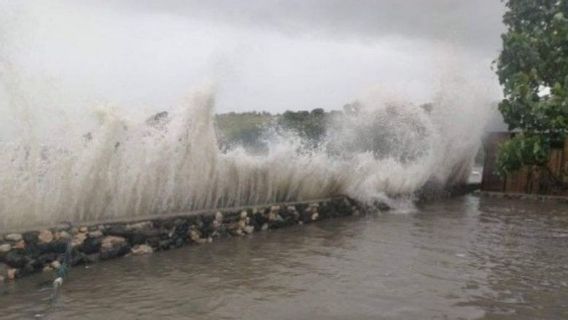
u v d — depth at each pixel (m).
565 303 4.91
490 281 5.60
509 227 9.09
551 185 14.22
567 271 6.06
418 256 6.68
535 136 5.39
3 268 5.18
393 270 5.96
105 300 4.71
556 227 9.15
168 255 6.46
